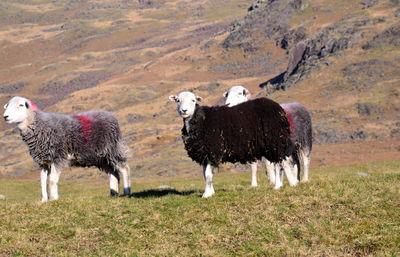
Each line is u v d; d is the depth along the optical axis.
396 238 11.13
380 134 93.00
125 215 14.46
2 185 47.03
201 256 11.10
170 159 89.62
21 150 147.50
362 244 11.02
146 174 81.25
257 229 12.30
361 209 13.02
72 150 17.94
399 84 115.38
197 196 16.38
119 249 11.86
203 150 15.56
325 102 115.50
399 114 101.31
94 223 13.93
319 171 47.28
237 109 15.84
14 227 13.92
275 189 16.14
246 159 16.12
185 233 12.55
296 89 130.00
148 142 118.56
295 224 12.48
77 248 12.16
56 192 17.70
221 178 43.97
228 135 15.50
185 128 15.70
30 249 12.20
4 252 12.07
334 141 94.00
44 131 17.23
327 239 11.44
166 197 16.48
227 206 14.25
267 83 196.00
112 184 19.66
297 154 18.98
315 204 13.73
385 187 15.02
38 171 111.19
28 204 16.92
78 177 83.44
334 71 133.00
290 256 10.73
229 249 11.38
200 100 15.66
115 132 18.95
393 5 182.25
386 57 131.62
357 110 106.94
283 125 16.03
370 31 155.62
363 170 46.69
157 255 11.31
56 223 14.02
